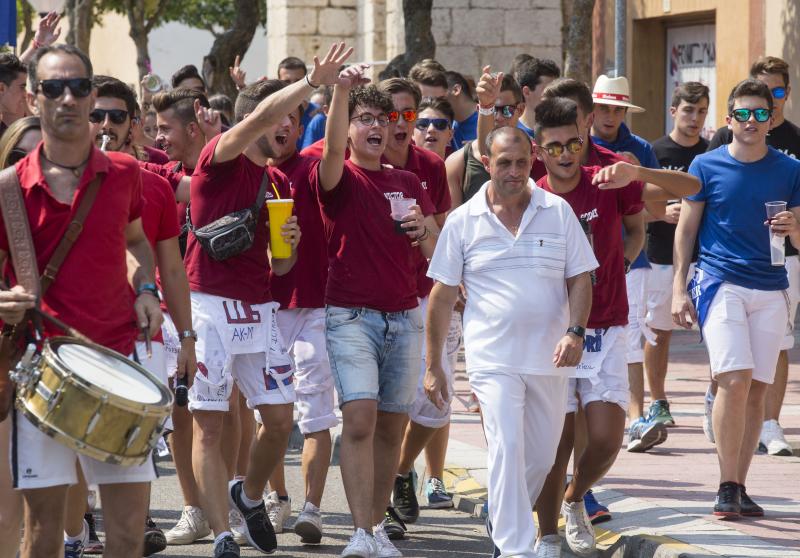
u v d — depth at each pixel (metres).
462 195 18.92
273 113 15.28
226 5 88.56
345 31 65.56
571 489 16.12
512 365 14.26
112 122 16.61
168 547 17.03
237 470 18.67
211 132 17.95
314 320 17.27
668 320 22.67
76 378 10.74
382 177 16.23
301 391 17.22
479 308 14.44
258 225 16.19
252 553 16.83
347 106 15.56
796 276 21.09
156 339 12.50
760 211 17.14
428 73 22.89
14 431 11.52
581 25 33.94
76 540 15.32
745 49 44.47
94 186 11.72
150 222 13.09
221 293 16.02
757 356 17.27
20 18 87.06
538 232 14.37
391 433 16.50
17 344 11.58
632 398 21.59
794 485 18.81
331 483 21.17
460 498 19.30
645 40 50.34
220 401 15.90
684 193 15.91
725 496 16.75
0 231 11.68
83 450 10.88
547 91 16.47
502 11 56.00
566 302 14.52
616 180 15.27
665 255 22.94
